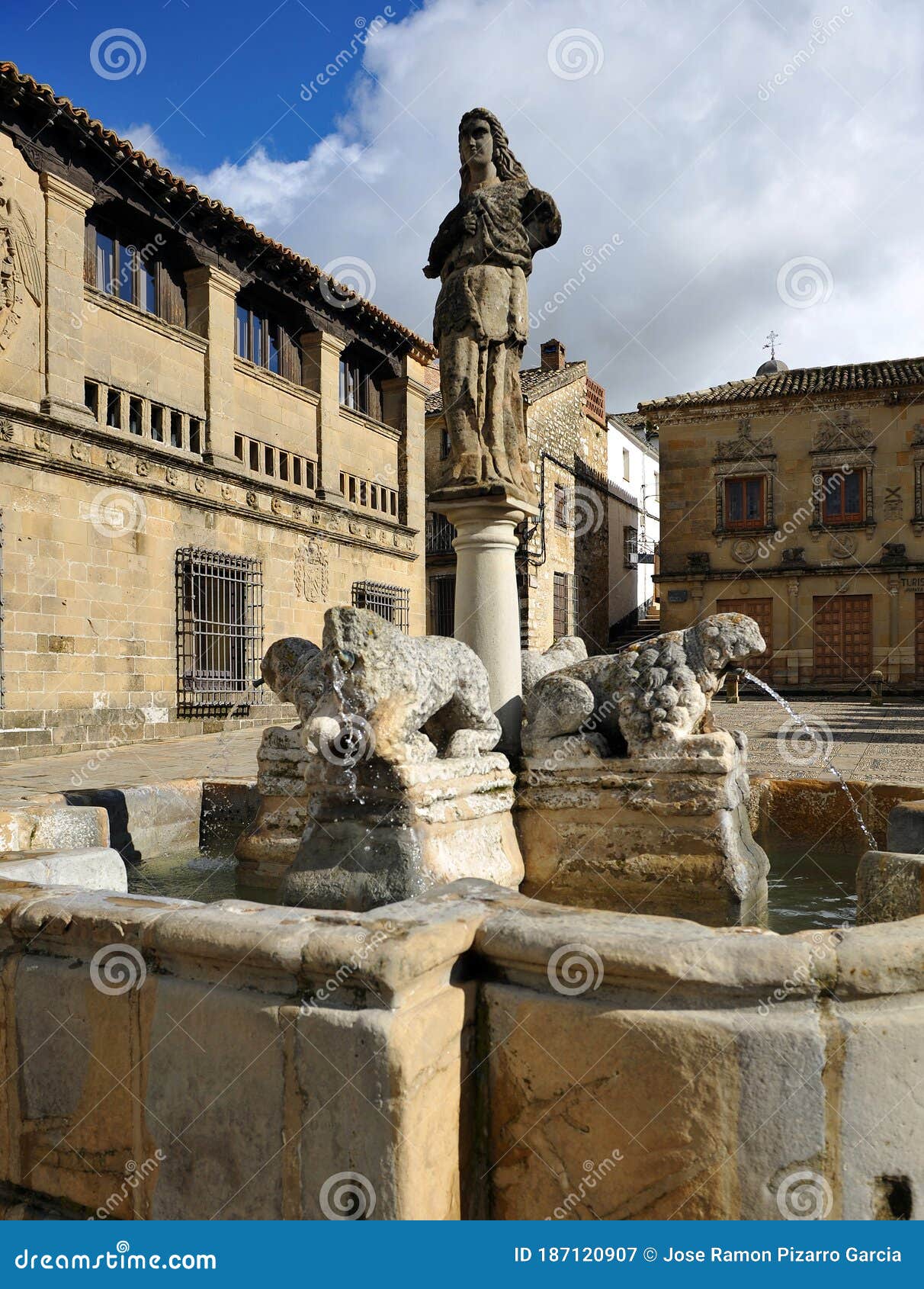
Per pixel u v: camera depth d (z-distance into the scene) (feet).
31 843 14.39
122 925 7.39
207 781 20.11
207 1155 7.00
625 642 119.14
